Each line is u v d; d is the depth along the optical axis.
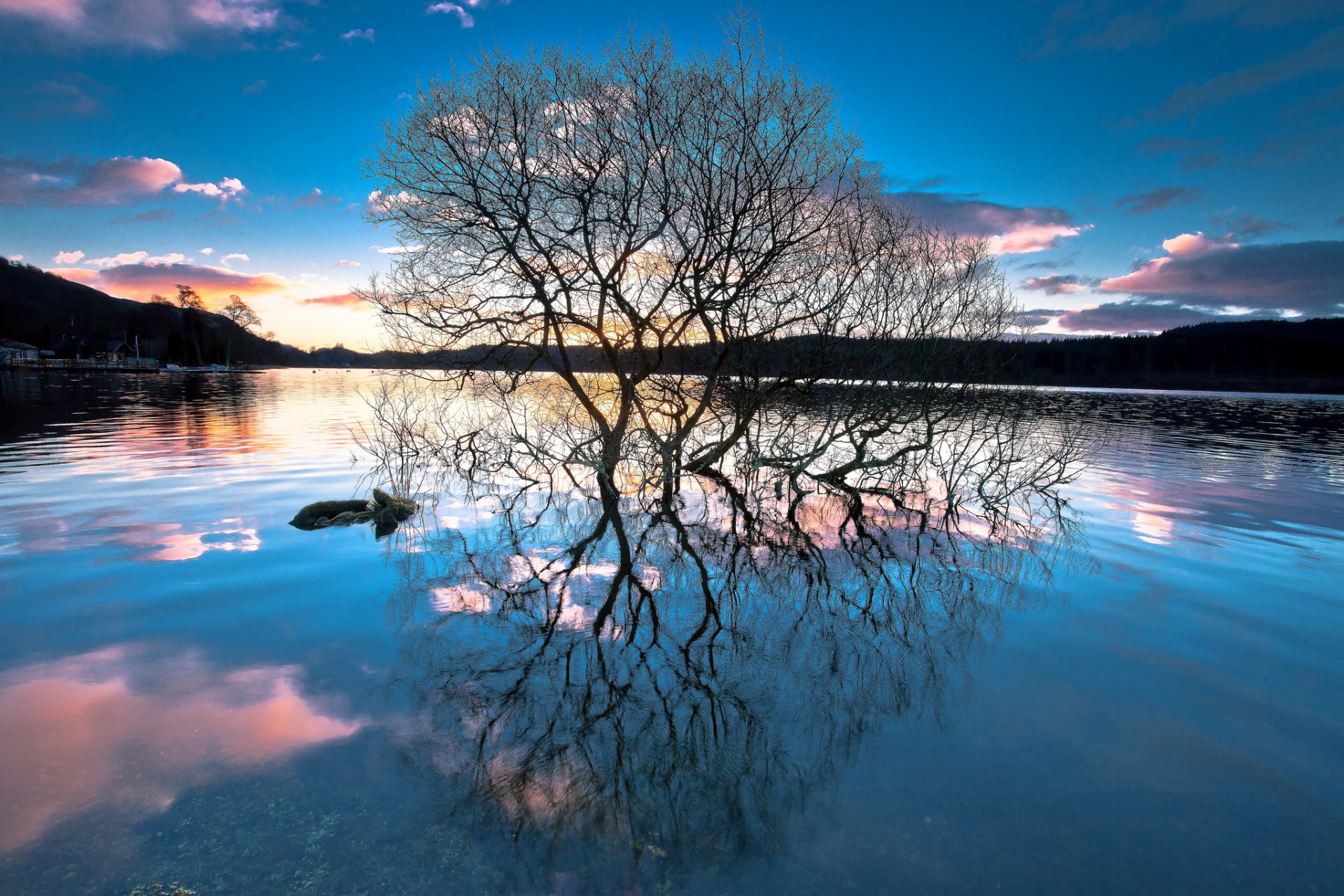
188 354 119.62
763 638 6.46
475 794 3.98
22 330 116.38
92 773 4.05
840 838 3.64
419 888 3.24
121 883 3.20
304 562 8.54
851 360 12.44
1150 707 5.13
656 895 3.21
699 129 11.69
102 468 14.74
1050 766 4.36
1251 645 6.27
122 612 6.71
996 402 12.84
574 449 13.73
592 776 4.21
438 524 10.84
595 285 12.27
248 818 3.70
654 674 5.67
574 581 8.07
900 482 14.31
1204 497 13.23
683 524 11.09
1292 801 4.00
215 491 12.61
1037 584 8.05
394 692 5.23
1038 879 3.34
